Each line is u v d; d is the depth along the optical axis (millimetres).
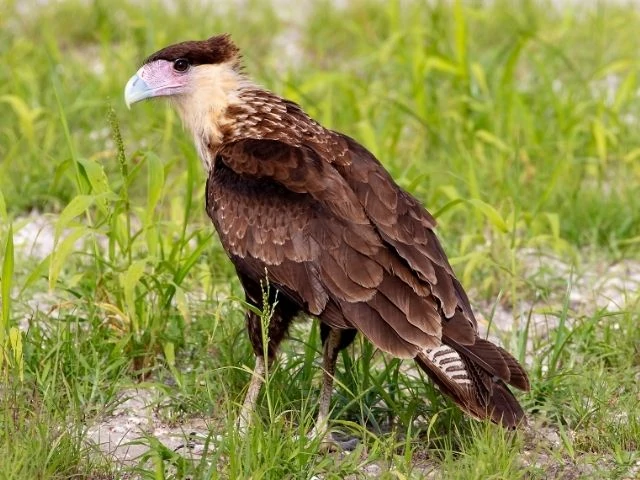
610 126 16672
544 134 16453
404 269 9711
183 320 11711
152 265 12172
